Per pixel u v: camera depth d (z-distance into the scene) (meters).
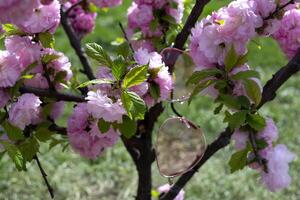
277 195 1.61
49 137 0.82
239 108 0.73
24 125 0.75
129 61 0.75
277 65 2.42
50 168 1.71
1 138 0.80
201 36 0.74
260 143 0.74
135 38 0.96
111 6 1.04
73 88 0.84
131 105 0.70
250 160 0.76
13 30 0.76
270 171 0.75
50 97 0.79
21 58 0.77
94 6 1.07
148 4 0.93
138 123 0.93
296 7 0.81
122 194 1.63
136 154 0.96
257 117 0.73
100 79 0.72
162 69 0.75
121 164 1.76
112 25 2.72
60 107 0.84
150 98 0.76
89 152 0.82
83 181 1.68
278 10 0.75
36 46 0.77
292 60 0.79
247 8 0.73
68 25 1.01
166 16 0.93
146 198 0.96
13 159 0.75
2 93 0.75
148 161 0.94
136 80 0.71
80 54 1.00
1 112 0.76
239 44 0.73
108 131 0.78
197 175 1.70
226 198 1.60
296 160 1.73
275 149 0.76
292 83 2.29
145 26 0.94
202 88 0.73
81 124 0.80
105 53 0.74
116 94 0.73
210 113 2.03
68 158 1.76
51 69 0.79
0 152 0.81
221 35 0.73
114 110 0.71
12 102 0.75
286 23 0.81
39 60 0.77
